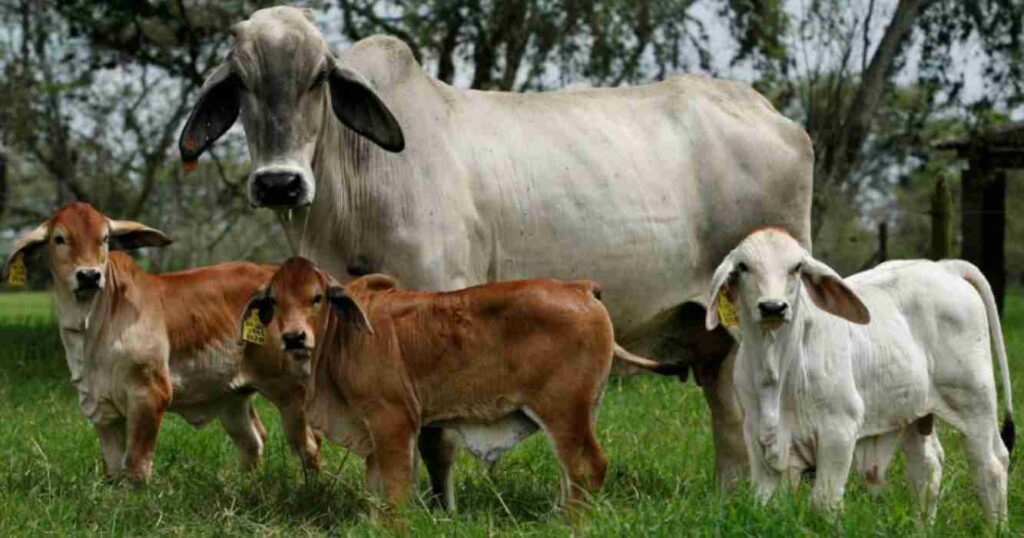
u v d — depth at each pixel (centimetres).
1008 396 698
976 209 1828
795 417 634
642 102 823
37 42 1711
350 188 732
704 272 819
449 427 685
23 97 1719
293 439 835
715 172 815
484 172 752
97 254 772
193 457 864
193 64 1662
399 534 623
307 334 670
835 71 1827
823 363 629
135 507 695
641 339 825
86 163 2034
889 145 1792
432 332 668
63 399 1151
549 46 1557
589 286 669
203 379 825
